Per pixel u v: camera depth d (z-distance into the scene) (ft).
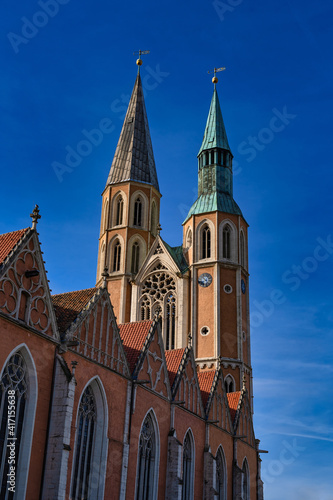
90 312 175.42
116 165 391.65
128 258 362.74
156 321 212.43
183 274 347.97
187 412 225.35
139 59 435.94
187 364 232.94
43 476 148.87
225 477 252.01
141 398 193.98
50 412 154.40
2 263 147.64
